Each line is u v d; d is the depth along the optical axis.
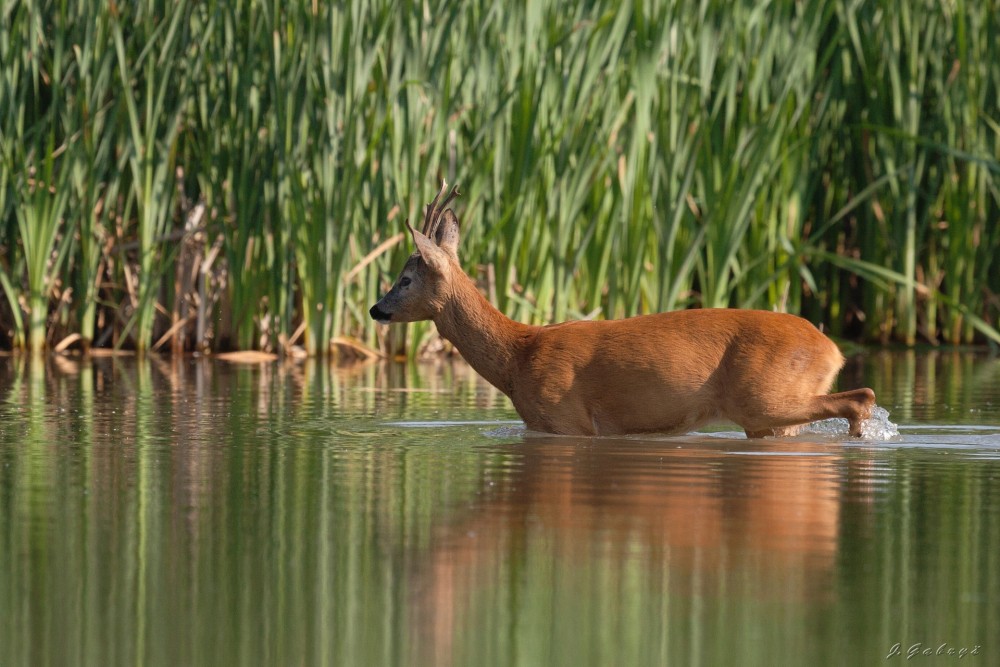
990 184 40.19
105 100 36.78
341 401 26.30
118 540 13.51
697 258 36.78
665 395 20.97
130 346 38.91
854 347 40.09
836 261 37.12
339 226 35.50
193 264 38.03
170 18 35.25
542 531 13.73
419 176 34.94
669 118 34.28
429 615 11.09
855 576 12.12
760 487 16.16
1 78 35.06
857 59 41.31
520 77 33.72
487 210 35.81
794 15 36.41
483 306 22.31
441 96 34.47
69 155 35.75
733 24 34.44
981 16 39.97
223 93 35.94
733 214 35.44
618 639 10.48
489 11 34.09
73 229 36.41
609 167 35.03
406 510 14.83
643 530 13.84
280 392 27.92
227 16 35.50
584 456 18.77
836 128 41.31
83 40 35.44
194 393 27.45
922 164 40.03
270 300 36.94
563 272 35.00
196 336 37.94
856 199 37.81
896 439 20.80
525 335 22.12
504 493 15.79
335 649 10.36
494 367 22.08
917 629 10.69
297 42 34.53
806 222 42.19
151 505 15.19
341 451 19.28
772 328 20.88
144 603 11.45
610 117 34.19
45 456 18.70
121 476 17.06
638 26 32.78
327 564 12.55
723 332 21.03
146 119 35.88
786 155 36.16
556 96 34.25
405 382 30.59
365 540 13.45
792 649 10.26
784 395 20.61
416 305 22.44
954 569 12.34
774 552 12.93
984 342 42.09
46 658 10.21
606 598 11.50
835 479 16.77
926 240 42.31
